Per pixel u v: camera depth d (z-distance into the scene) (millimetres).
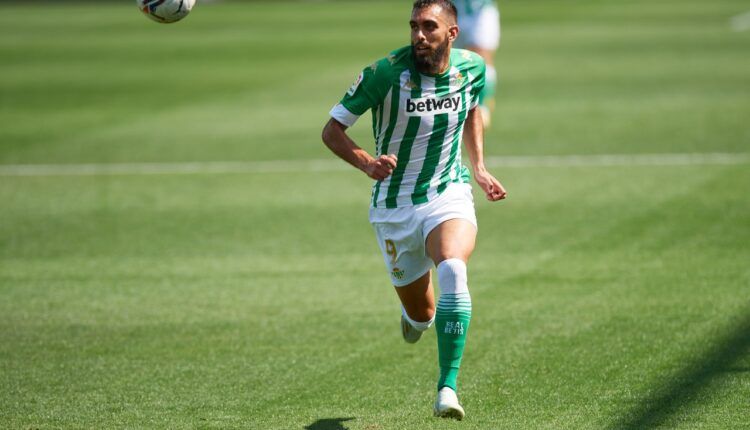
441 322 16250
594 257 26828
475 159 18078
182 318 22703
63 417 16969
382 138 17516
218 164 40625
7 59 78188
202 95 59094
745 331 20656
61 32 98250
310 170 39250
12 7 132125
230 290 24797
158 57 77625
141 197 35312
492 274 25672
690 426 15953
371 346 20672
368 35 88250
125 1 137125
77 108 55375
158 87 62656
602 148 41719
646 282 24469
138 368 19516
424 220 17406
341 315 22750
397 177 17578
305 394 17969
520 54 74500
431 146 17406
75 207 33938
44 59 77875
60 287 25266
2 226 31578
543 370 18891
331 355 20141
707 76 61031
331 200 34344
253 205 33844
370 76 16906
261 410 17203
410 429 16172
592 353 19719
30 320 22688
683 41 79375
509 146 42875
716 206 31734
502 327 21562
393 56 17047
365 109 17078
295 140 45312
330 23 100750
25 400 17828
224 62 73875
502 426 16188
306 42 84625
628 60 69500
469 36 40312
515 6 118438
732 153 39688
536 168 38500
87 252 28500
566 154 40844
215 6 126812
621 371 18656
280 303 23703
